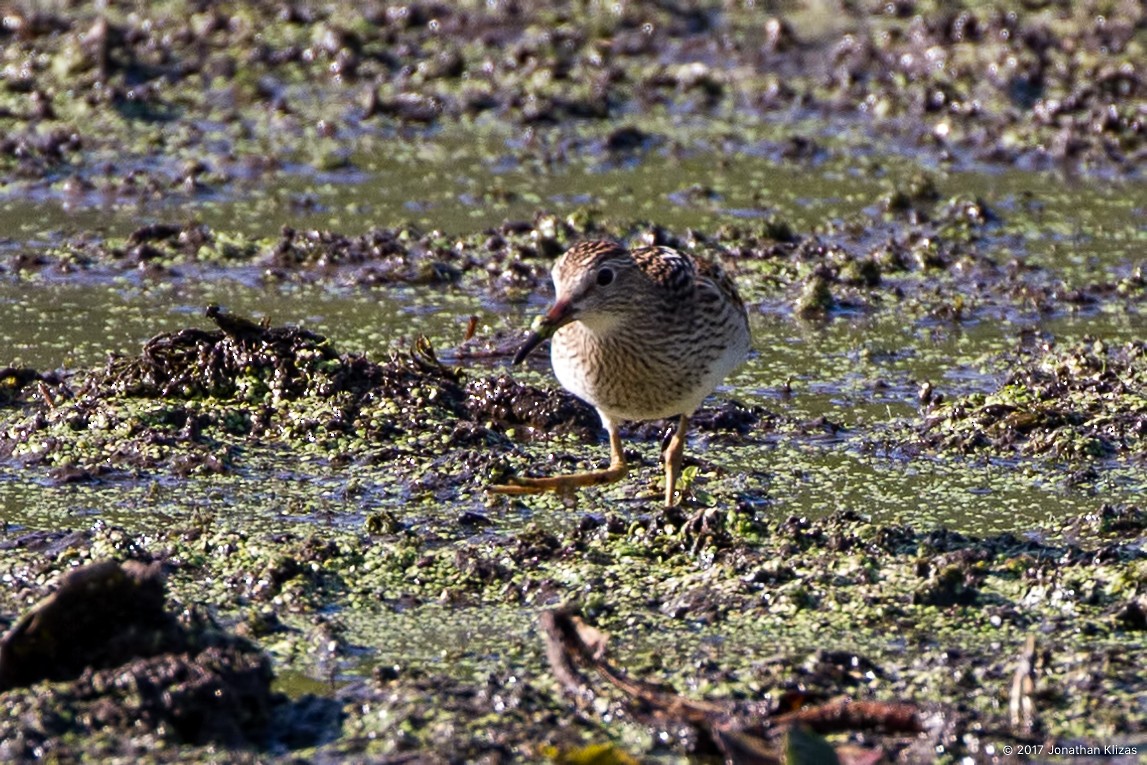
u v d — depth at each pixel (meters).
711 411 12.80
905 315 15.03
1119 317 14.98
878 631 9.33
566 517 11.03
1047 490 11.50
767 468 11.88
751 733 8.05
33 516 10.77
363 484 11.41
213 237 16.27
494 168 18.55
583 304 10.54
